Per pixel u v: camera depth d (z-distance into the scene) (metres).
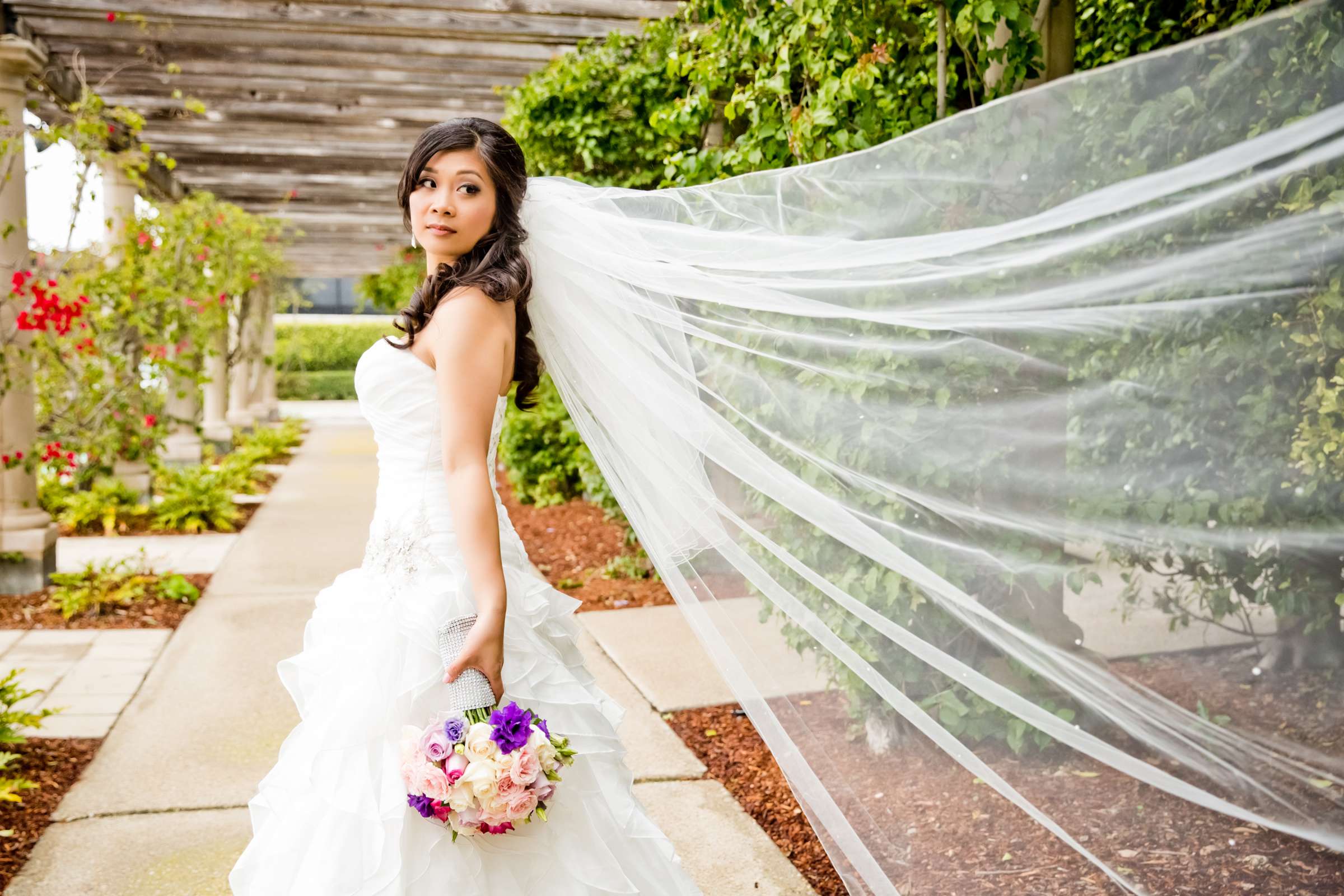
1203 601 2.30
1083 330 2.10
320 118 8.88
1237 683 2.26
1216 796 2.18
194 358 10.70
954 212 2.15
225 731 3.77
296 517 8.83
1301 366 2.10
